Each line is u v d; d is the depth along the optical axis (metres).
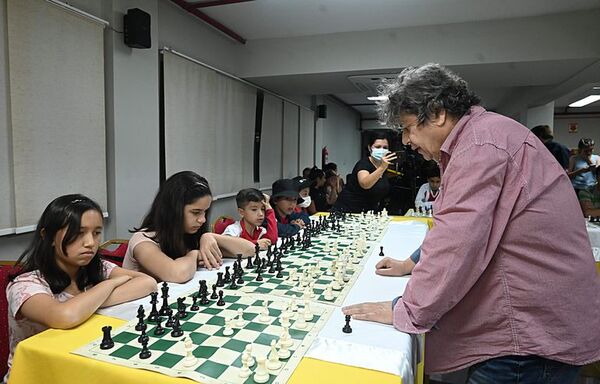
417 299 1.01
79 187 2.72
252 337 1.00
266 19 4.17
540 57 3.99
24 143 2.35
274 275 1.58
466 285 0.95
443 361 1.12
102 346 0.94
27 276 1.26
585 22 3.85
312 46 4.69
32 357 0.96
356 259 1.79
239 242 1.90
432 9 3.84
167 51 3.55
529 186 0.94
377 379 0.81
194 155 4.04
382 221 2.95
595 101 8.77
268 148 5.92
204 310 1.18
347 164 11.16
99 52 2.85
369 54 4.50
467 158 0.96
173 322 1.05
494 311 1.01
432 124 1.08
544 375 1.00
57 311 1.07
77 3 2.71
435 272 0.96
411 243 2.21
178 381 0.81
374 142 3.16
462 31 4.19
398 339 0.99
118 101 3.01
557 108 10.02
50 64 2.49
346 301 1.27
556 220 0.95
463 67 4.32
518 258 0.97
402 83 1.11
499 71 4.48
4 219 2.28
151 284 1.35
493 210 0.94
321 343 0.96
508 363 1.01
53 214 1.26
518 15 3.97
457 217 0.94
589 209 3.81
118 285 1.27
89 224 1.27
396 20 4.15
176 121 3.73
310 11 3.93
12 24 2.26
